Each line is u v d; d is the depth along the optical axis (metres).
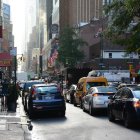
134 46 32.91
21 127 17.56
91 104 23.86
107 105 22.73
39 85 24.00
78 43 78.62
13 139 13.97
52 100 23.38
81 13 133.50
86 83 30.62
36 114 24.75
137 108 16.72
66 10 136.38
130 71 52.16
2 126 17.72
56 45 115.62
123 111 17.88
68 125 19.08
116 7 34.19
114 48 80.62
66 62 78.00
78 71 49.16
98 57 84.00
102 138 14.50
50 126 18.84
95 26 93.38
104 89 24.14
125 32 34.94
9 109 27.42
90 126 18.38
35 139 14.53
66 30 78.81
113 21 34.81
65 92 42.16
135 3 29.02
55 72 113.19
